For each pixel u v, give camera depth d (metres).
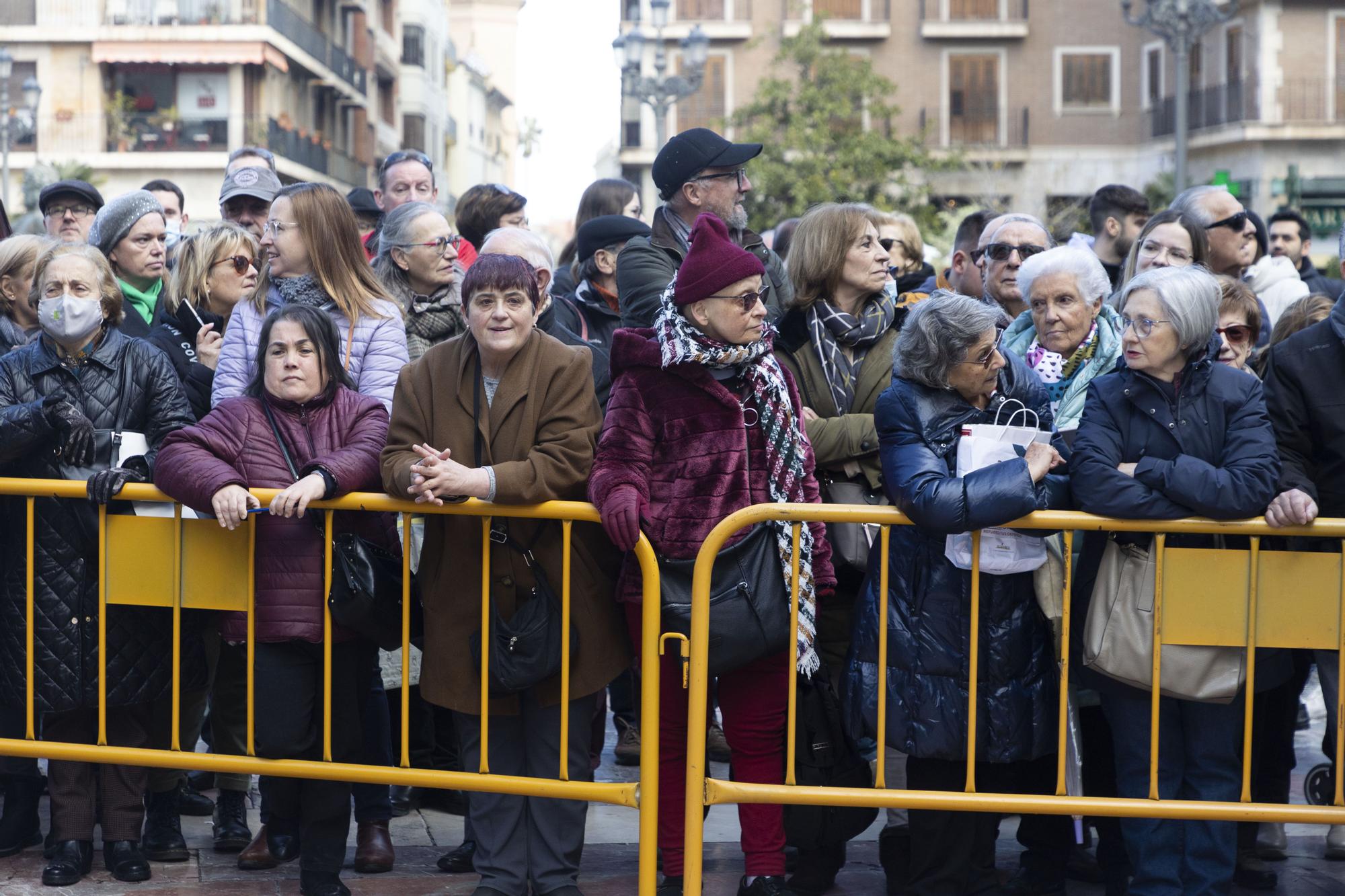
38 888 4.53
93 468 4.54
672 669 4.34
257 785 5.71
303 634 4.27
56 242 5.32
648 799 4.11
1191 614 4.12
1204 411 4.19
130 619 4.50
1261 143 35.59
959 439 4.14
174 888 4.55
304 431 4.44
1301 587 4.11
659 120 22.58
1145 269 5.66
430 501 4.09
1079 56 40.09
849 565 4.68
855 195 34.88
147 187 7.63
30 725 4.48
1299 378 4.46
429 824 5.38
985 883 4.41
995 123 40.25
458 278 5.64
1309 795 5.71
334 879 4.45
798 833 4.50
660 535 4.16
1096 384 4.32
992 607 4.21
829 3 40.09
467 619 4.27
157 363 4.80
